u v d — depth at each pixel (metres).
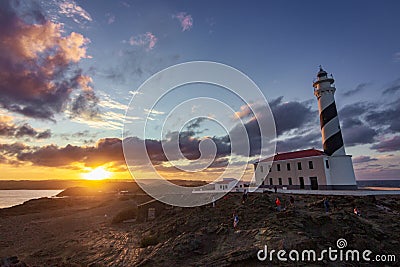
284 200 30.48
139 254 18.62
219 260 14.63
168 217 30.78
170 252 17.06
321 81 45.47
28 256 21.86
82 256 20.36
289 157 46.41
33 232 34.25
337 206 26.84
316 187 40.97
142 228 29.00
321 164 40.91
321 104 45.50
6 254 23.55
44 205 67.94
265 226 18.86
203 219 24.97
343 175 40.34
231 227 20.44
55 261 19.77
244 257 14.21
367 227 18.52
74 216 46.88
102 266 17.34
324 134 44.00
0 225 40.12
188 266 14.78
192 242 17.66
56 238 29.27
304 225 18.27
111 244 23.12
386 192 32.00
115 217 35.75
